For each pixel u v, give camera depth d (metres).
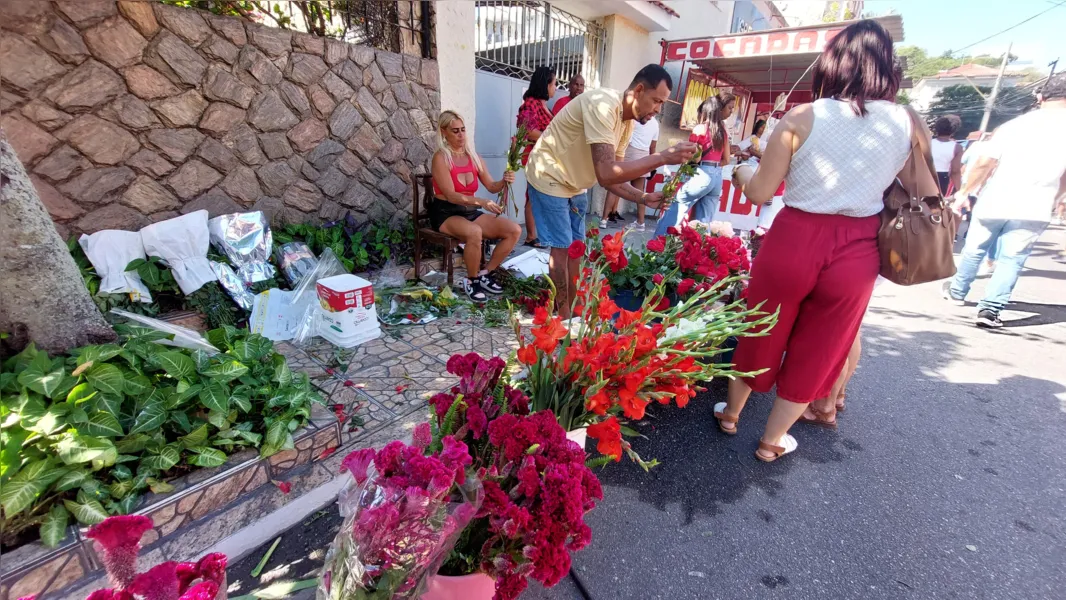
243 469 1.74
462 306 3.73
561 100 5.30
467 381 1.50
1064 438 2.71
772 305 2.07
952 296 5.05
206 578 0.95
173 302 2.99
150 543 1.55
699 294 1.65
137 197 3.09
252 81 3.44
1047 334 4.30
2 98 2.56
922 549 1.92
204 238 3.11
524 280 4.08
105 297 2.63
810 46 6.46
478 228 3.76
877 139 1.80
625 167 2.63
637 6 6.40
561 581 1.69
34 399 1.51
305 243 3.78
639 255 3.19
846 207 1.86
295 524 1.80
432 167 3.81
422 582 1.08
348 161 4.15
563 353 1.62
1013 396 3.16
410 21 4.41
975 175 4.44
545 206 3.25
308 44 3.68
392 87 4.30
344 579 1.04
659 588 1.69
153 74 3.01
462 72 4.86
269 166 3.68
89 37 2.75
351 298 2.93
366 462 1.12
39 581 1.35
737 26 11.58
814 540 1.94
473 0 4.73
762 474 2.32
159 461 1.60
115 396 1.63
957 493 2.25
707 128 4.52
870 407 2.98
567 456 1.25
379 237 4.26
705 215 4.91
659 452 2.44
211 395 1.79
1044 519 2.11
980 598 1.71
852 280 1.92
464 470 1.13
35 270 1.73
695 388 1.64
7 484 1.36
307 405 2.04
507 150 5.93
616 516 2.00
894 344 3.96
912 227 1.85
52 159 2.75
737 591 1.69
